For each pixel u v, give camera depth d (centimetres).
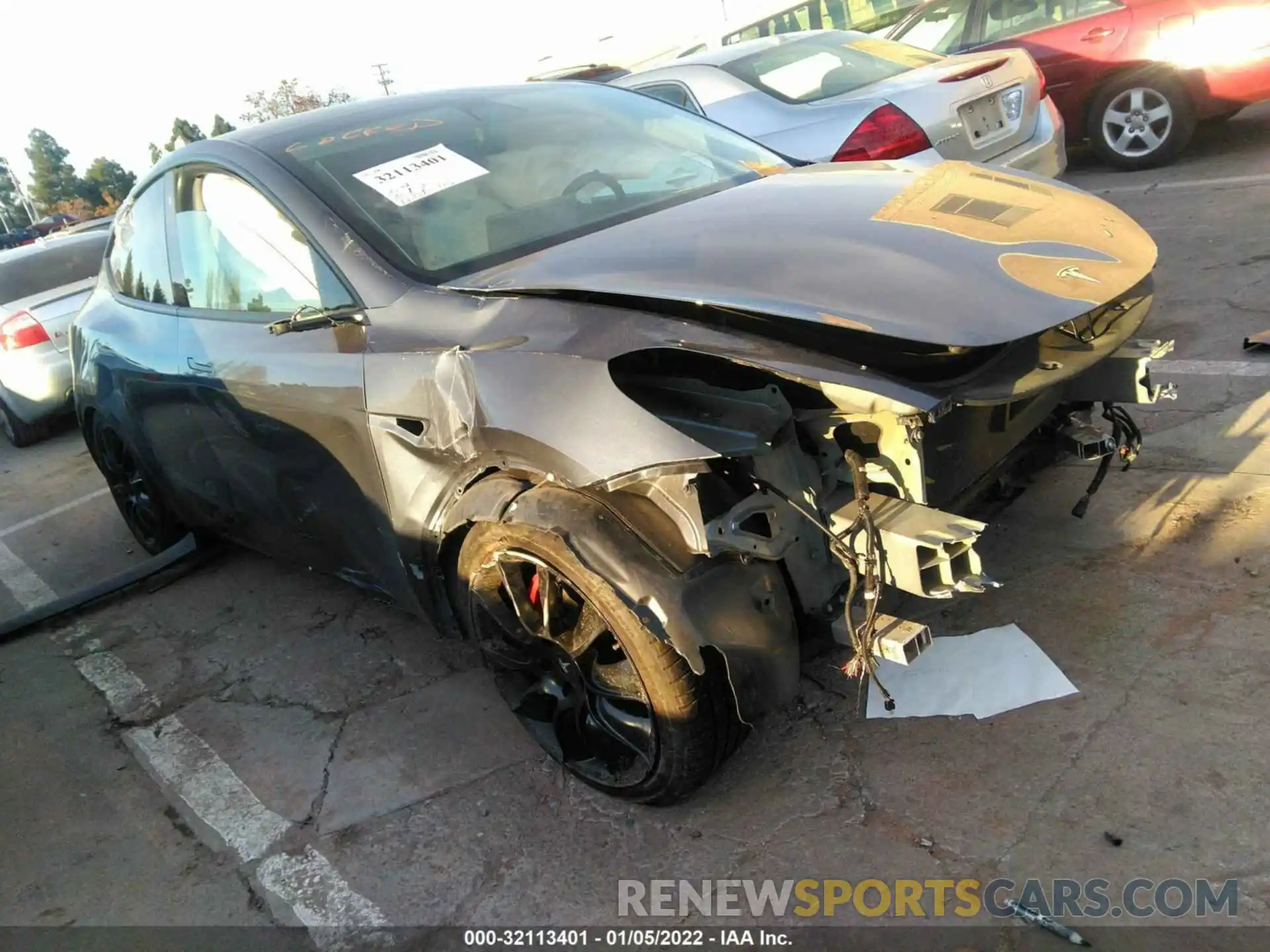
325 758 292
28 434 750
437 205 282
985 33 798
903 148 497
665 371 219
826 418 217
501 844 243
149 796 293
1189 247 536
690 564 206
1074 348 228
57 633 409
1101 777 218
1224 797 206
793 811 230
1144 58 702
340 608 380
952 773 229
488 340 229
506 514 223
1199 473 320
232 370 304
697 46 1217
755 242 233
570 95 358
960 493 236
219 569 442
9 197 9112
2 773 318
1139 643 253
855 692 261
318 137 310
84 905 253
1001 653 260
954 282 212
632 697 229
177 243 347
